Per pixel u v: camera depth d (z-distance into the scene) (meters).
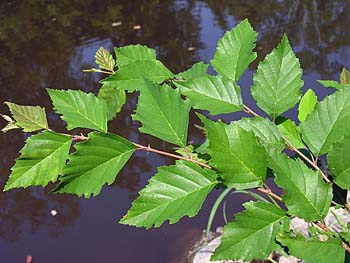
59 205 2.14
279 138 0.40
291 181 0.34
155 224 0.35
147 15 3.76
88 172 0.36
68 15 3.84
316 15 3.41
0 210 2.14
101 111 0.40
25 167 0.37
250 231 0.34
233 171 0.34
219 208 1.89
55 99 0.40
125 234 1.91
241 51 0.47
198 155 0.43
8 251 1.92
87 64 3.16
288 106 0.43
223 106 0.44
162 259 1.75
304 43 3.08
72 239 1.93
